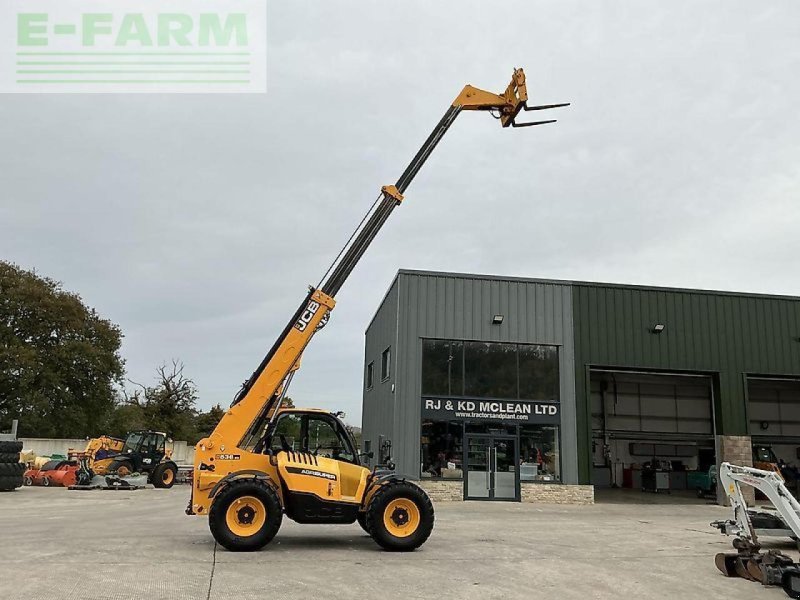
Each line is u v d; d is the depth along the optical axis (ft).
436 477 67.87
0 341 131.64
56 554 29.32
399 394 68.74
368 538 36.47
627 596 24.00
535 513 57.77
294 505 31.50
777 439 100.89
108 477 83.61
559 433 70.54
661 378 100.32
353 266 36.86
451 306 71.26
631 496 86.22
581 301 73.82
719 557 28.96
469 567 28.30
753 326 75.97
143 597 21.48
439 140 39.70
